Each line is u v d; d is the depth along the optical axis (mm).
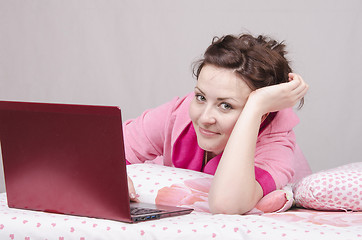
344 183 1557
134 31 3555
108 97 3590
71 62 3615
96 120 1293
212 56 1564
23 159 1431
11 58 3672
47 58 3641
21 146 1420
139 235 1294
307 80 3422
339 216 1479
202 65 1632
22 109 1385
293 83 1580
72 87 3625
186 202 1602
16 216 1361
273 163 1672
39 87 3656
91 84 3605
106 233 1297
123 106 3582
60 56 3625
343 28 3377
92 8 3582
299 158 2275
